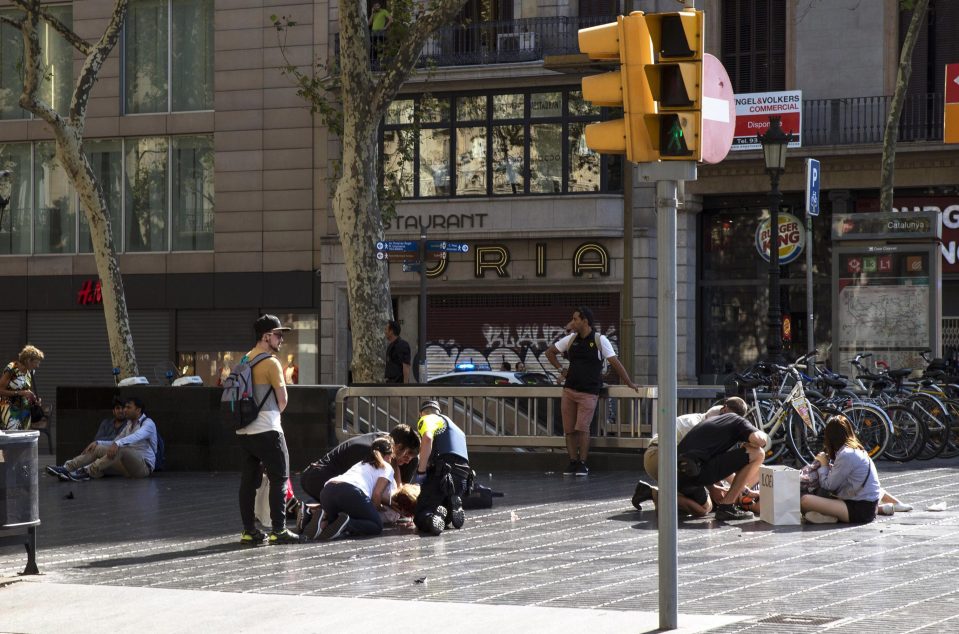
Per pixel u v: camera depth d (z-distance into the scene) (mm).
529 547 10633
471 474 12242
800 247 29828
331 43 32938
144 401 19984
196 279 34031
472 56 31547
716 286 31172
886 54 29672
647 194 30969
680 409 17859
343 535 11555
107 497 16031
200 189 34281
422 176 32188
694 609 7637
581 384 16906
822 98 30125
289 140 33344
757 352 30828
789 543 10484
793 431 16188
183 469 19844
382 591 8641
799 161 29859
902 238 19516
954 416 18000
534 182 31422
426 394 18516
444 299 32344
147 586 9148
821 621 7102
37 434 9930
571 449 17062
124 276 34562
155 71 34625
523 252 31516
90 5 34938
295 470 18859
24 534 9766
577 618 7395
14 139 35188
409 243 24031
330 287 32656
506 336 31859
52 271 35062
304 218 33219
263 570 9758
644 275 30641
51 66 35250
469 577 9148
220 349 34000
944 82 29281
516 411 18078
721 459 12109
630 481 16234
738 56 30984
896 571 8930
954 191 29047
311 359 33219
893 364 19641
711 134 7250
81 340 34938
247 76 33656
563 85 31141
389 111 32438
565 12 31500
